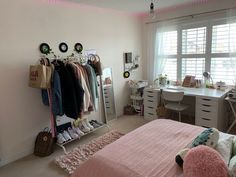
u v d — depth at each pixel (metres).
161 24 4.18
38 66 2.52
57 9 2.96
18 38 2.57
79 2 3.14
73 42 3.24
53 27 2.94
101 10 3.64
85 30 3.40
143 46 4.65
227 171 1.15
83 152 2.73
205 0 3.48
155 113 3.82
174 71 4.21
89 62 3.33
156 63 4.38
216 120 3.03
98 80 3.77
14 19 2.51
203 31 3.66
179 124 2.22
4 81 2.49
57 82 2.62
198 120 3.24
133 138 1.91
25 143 2.77
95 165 1.52
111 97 4.06
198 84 3.78
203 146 1.31
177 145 1.75
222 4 3.34
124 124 3.81
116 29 3.98
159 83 4.17
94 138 3.21
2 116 2.51
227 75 3.51
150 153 1.63
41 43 2.82
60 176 2.25
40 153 2.74
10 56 2.52
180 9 3.85
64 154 2.71
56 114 2.69
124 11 4.02
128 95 4.52
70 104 2.77
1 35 2.41
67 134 2.97
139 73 4.70
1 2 2.38
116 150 1.69
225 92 3.25
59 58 3.05
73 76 2.82
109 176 1.40
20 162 2.59
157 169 1.42
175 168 1.43
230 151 1.43
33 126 2.84
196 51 3.82
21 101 2.67
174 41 4.08
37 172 2.34
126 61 4.29
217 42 3.54
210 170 1.13
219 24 3.46
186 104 3.87
